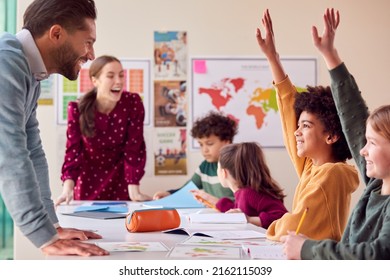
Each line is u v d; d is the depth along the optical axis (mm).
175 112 3854
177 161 3855
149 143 3840
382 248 1045
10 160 1285
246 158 2268
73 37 1495
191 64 3850
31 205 1271
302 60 3895
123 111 3213
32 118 1663
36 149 1663
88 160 3244
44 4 1479
